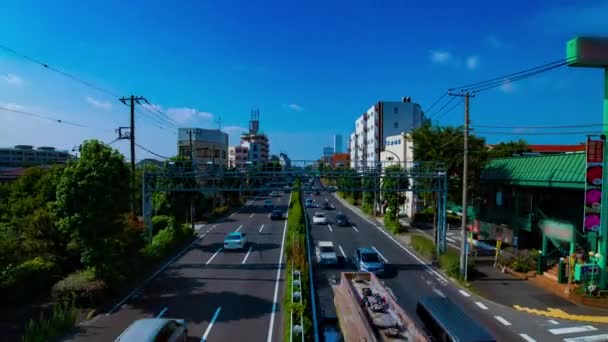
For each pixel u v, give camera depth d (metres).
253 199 80.62
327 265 25.73
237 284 21.12
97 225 17.61
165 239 28.89
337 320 16.27
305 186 28.08
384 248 31.41
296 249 24.67
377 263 23.66
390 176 26.77
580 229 23.39
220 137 76.12
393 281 22.19
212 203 54.22
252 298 18.75
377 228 42.00
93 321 15.84
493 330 15.47
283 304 17.83
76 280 17.56
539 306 18.08
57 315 15.32
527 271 22.92
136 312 16.89
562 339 14.68
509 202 29.59
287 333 13.34
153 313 16.77
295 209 42.94
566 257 21.69
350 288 16.22
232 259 27.17
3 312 16.39
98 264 17.91
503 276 22.88
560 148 58.97
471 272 22.48
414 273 23.94
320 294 19.77
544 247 23.03
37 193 29.50
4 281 16.77
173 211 39.19
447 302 14.48
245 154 121.94
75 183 17.20
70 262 20.81
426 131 30.39
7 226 22.61
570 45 18.50
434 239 31.39
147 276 22.72
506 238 27.17
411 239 32.28
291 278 19.53
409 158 49.88
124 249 19.80
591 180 19.02
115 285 18.48
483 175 30.73
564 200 24.88
